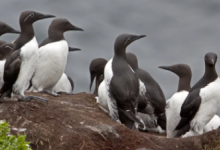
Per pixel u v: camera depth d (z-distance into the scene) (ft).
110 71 46.11
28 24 44.98
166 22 134.21
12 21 124.77
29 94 49.52
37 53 44.83
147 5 143.23
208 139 41.98
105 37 123.13
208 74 46.91
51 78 51.37
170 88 99.66
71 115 42.88
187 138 42.39
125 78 45.47
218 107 46.73
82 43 118.83
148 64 110.93
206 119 46.93
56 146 39.91
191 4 143.23
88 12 136.05
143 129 54.34
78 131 41.09
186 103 47.03
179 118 51.21
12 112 42.06
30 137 40.19
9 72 43.04
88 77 102.22
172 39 124.77
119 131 41.47
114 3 142.31
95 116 44.52
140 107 52.95
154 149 40.86
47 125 41.32
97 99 52.08
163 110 53.67
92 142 40.45
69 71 103.86
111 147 40.60
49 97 48.98
